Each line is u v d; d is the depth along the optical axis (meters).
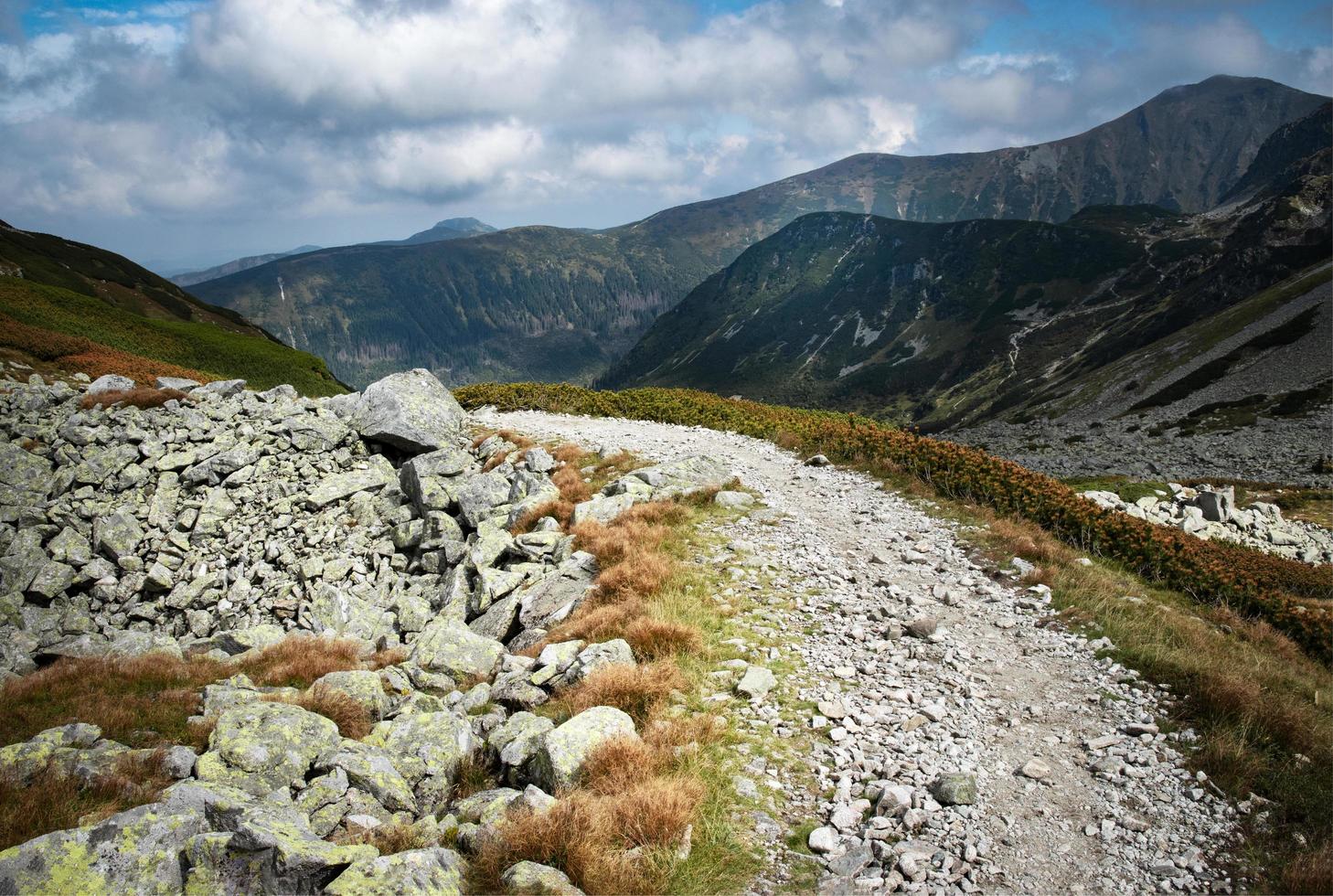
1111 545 21.19
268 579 24.62
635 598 14.52
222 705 12.43
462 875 7.04
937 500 23.84
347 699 11.67
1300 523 44.03
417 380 35.53
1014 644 14.02
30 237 132.50
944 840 8.16
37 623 22.12
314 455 31.03
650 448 30.97
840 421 39.00
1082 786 9.45
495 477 25.98
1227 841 8.38
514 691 11.89
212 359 76.38
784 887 7.36
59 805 8.38
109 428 30.42
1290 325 135.25
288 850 6.46
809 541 19.61
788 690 11.65
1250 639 17.22
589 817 7.69
